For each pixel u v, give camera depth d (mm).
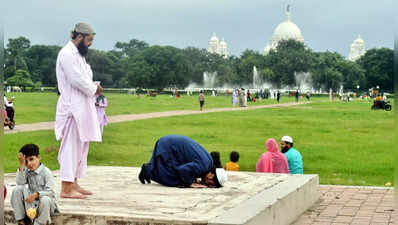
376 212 9383
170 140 9422
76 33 8297
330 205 10117
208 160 9227
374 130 25938
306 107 49750
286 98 90750
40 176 7152
